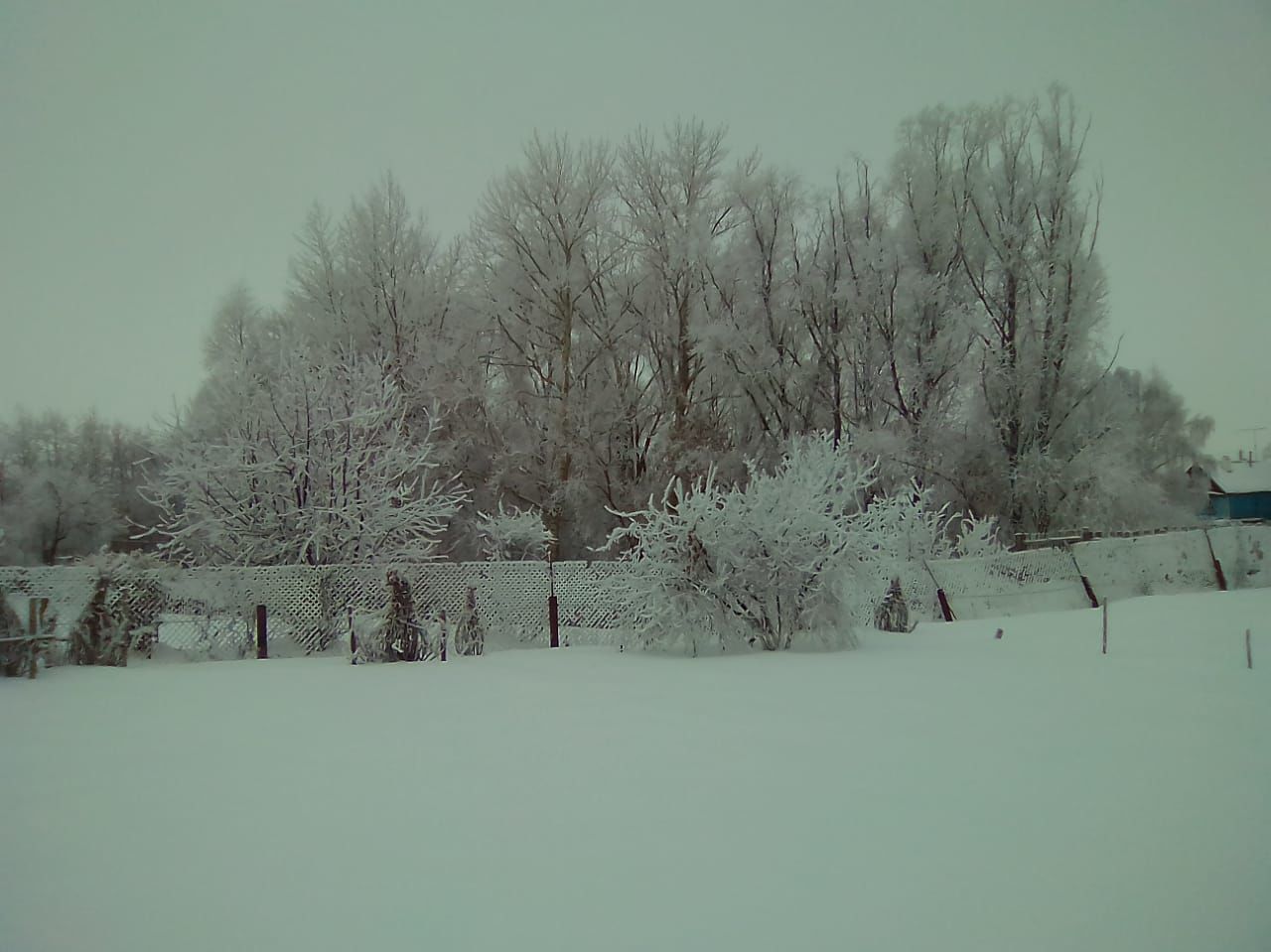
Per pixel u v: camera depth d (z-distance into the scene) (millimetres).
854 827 4707
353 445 17672
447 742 7082
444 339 30703
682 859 4273
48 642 12547
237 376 20922
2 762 6484
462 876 4105
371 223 30625
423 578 15781
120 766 6336
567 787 5605
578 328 32625
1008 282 29656
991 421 29250
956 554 23344
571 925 3539
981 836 4547
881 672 10891
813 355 30766
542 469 30734
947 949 3299
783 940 3383
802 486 14141
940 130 30500
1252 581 25219
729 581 13852
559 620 16125
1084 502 28547
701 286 30859
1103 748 6492
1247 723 7449
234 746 7039
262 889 3975
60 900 3865
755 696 9172
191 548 17797
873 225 30812
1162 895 3777
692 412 31922
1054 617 18453
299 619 15078
